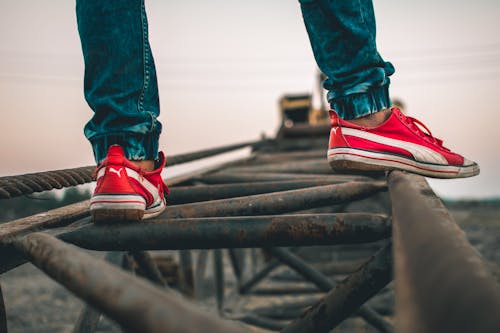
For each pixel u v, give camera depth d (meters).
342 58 1.38
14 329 4.62
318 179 2.08
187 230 1.15
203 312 0.45
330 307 1.15
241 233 1.14
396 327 0.45
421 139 1.40
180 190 1.95
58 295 6.20
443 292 0.40
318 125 7.00
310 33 1.44
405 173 1.28
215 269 4.41
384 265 1.12
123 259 2.18
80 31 1.27
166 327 0.43
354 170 1.41
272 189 1.92
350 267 5.35
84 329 1.73
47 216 1.40
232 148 3.77
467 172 1.47
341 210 5.56
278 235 1.13
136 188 1.21
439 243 0.50
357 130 1.39
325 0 1.35
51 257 0.77
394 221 0.77
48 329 4.61
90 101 1.27
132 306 0.50
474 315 0.33
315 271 2.98
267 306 4.98
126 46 1.25
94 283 0.59
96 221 1.19
